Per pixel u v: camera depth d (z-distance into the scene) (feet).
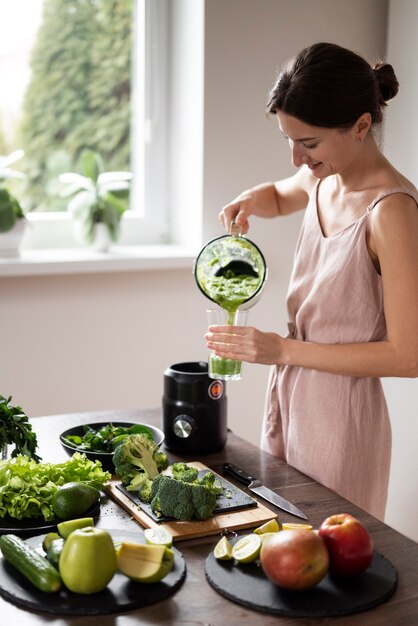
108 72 10.17
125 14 10.10
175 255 9.68
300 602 4.09
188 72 9.86
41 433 6.40
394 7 9.51
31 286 9.29
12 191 9.95
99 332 9.70
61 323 9.50
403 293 5.65
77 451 5.71
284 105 5.45
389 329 5.73
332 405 6.24
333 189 6.43
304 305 6.39
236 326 5.77
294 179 7.36
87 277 9.52
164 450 6.20
